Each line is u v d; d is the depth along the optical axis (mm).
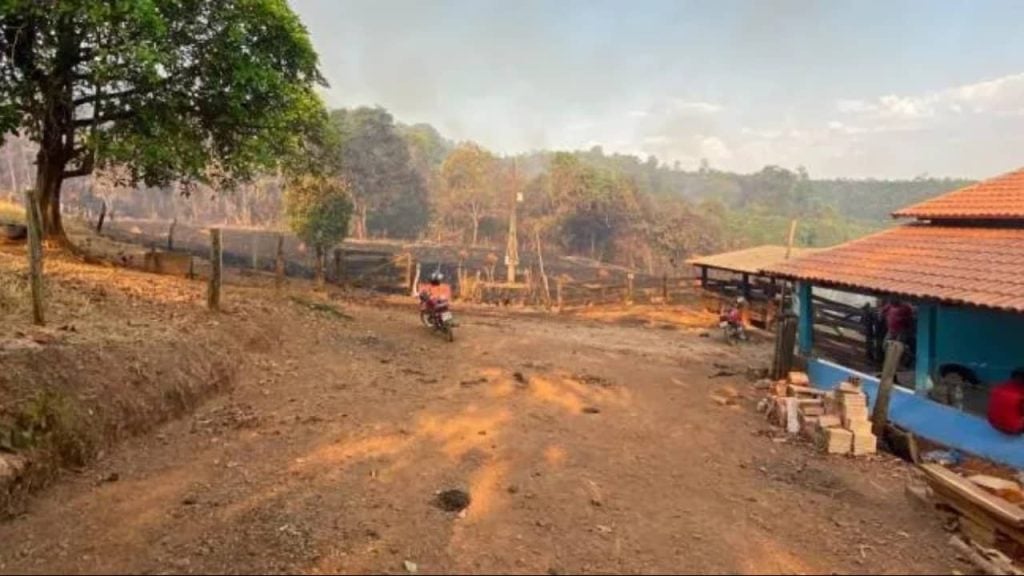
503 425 8516
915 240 12828
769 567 5199
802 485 7246
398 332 15094
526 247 83875
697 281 32125
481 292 35938
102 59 12391
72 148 16141
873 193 171875
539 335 17828
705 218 90250
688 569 5070
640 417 9711
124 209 93250
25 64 13516
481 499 6102
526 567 4922
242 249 51906
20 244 15875
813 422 9047
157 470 6273
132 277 13758
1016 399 8578
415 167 89625
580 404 10156
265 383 9453
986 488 6477
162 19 12711
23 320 7996
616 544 5402
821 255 13805
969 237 11922
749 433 9242
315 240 40375
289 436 7402
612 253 84625
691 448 8305
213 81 14367
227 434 7352
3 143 13336
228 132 15906
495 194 89938
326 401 8906
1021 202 11992
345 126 73375
